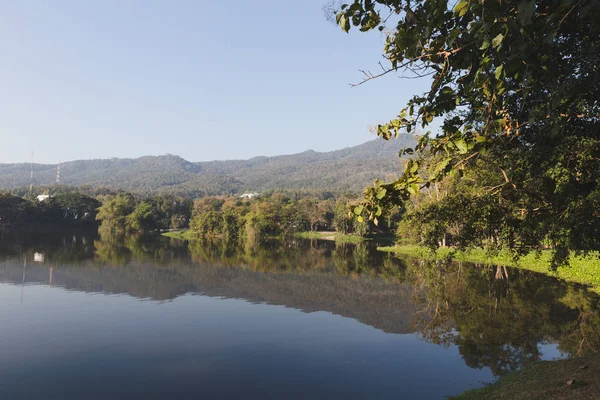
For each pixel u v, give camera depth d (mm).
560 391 9070
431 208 10781
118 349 16609
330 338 18359
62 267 39906
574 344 15812
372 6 4629
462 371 14219
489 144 4879
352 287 31250
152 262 45375
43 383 13266
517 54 3498
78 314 22188
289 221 99875
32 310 22938
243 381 13578
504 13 3416
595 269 31500
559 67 3982
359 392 12727
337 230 106750
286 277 36094
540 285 29234
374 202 4535
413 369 14562
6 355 15727
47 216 117375
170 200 147000
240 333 19047
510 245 10125
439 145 5293
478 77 4379
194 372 14344
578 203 7113
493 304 23531
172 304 25094
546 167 7699
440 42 4625
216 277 35781
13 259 45125
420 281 33344
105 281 32781
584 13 3174
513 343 16594
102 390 12812
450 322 20516
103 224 110688
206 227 97062
